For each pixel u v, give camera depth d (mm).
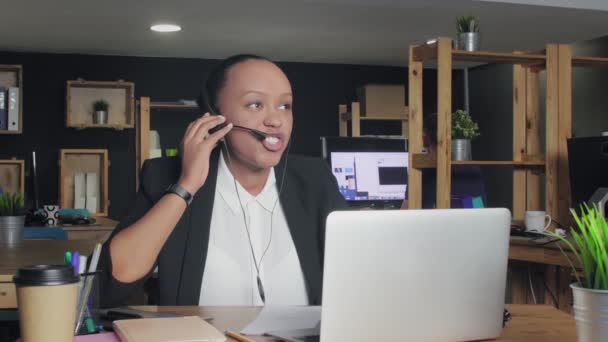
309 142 7750
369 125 7949
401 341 1193
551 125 3699
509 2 4469
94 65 7141
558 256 2809
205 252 1638
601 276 1103
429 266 1197
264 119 1620
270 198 1714
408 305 1188
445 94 3445
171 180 1686
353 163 5000
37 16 5371
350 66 7840
